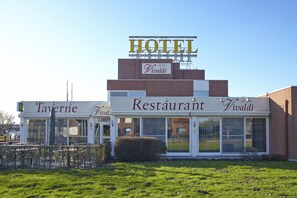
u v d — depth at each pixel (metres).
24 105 27.64
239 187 11.85
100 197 10.34
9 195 10.65
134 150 20.91
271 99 25.23
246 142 25.34
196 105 25.11
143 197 10.38
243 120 25.47
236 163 19.55
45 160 17.22
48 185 12.09
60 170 15.83
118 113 24.98
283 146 22.95
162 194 10.75
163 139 25.09
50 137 21.03
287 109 22.56
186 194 10.73
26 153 17.20
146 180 13.08
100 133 27.80
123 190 11.28
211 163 19.48
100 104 27.77
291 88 22.17
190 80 42.03
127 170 15.95
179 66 46.69
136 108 25.08
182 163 19.41
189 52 47.34
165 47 47.22
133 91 41.06
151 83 41.41
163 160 22.20
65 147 17.28
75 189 11.46
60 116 27.61
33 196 10.56
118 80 41.12
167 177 13.85
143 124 25.20
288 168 17.14
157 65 45.09
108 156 22.38
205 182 12.84
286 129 22.56
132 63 45.19
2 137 47.19
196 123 25.09
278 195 10.70
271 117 25.17
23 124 27.66
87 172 15.19
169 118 25.23
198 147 25.08
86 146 17.55
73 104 27.69
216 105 25.20
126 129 25.16
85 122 27.78
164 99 25.11
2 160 16.80
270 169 16.66
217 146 25.17
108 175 14.34
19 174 14.59
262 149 25.42
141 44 47.00
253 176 14.26
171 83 41.66
